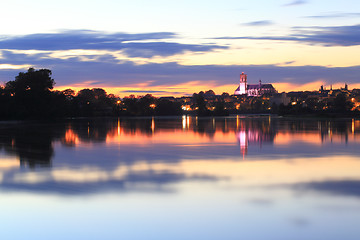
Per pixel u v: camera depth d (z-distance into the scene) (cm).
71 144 6222
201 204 2542
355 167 3906
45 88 18425
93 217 2303
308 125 12519
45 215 2341
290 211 2389
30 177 3394
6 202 2598
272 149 5503
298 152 5138
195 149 5547
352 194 2777
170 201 2616
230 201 2608
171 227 2142
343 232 2047
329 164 4106
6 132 9006
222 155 4856
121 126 12369
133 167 3925
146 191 2880
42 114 17438
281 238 1981
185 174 3550
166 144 6294
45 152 5144
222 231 2080
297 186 3038
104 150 5412
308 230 2080
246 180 3272
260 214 2338
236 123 14650
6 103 16625
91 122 16050
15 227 2155
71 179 3309
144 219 2264
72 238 2009
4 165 4019
